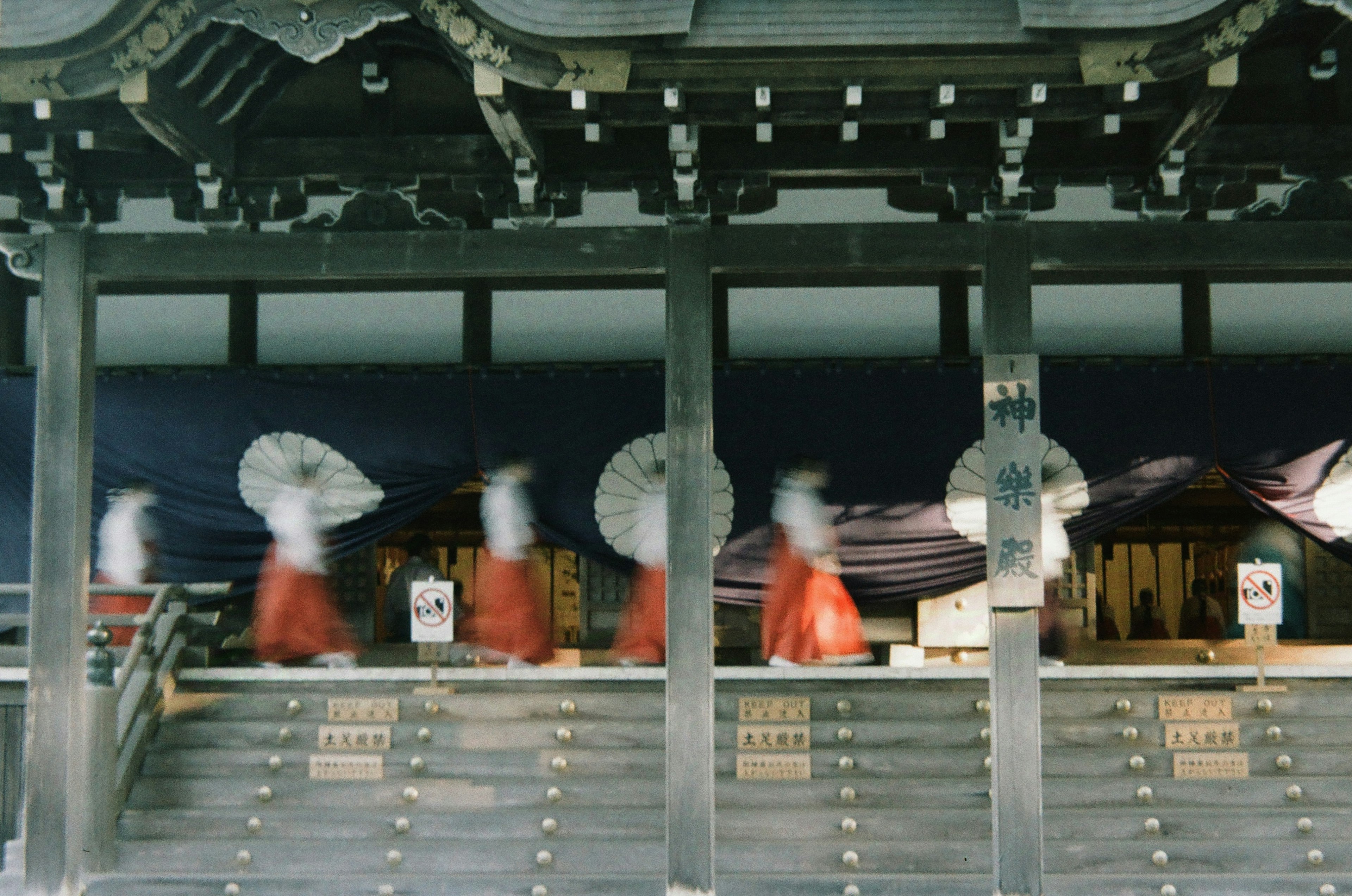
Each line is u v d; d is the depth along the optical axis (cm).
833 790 847
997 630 716
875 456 1052
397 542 1332
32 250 768
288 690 934
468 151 769
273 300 1109
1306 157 740
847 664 938
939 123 696
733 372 1056
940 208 1022
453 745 886
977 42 646
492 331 1102
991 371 727
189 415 1070
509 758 874
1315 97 759
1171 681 922
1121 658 1053
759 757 862
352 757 873
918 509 1047
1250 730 875
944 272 1082
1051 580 978
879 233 739
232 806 855
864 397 1052
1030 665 712
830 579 950
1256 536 1266
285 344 1105
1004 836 706
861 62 670
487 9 646
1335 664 992
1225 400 1045
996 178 738
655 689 930
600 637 1106
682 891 709
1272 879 786
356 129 794
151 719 892
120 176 770
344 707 908
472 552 1394
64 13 650
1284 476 1040
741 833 824
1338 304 1073
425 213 772
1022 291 732
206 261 764
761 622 1062
